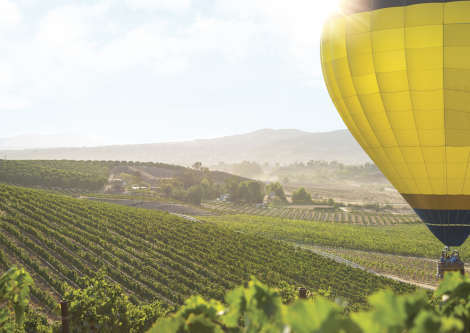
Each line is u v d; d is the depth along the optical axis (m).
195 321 3.84
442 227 16.69
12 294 5.87
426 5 14.53
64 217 52.66
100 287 17.11
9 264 31.05
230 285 35.59
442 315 4.35
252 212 121.50
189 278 36.72
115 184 127.56
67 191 110.31
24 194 63.28
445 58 14.37
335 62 16.98
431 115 15.13
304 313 2.91
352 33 16.03
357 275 41.66
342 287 37.72
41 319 22.16
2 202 52.22
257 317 3.89
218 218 98.12
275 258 46.88
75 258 35.00
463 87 14.43
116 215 64.25
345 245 66.31
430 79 14.70
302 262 45.53
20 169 111.50
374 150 17.56
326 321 2.85
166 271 36.53
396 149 16.50
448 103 14.75
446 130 15.14
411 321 2.95
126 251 42.12
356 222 109.88
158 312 19.94
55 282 28.66
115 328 16.30
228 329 4.20
